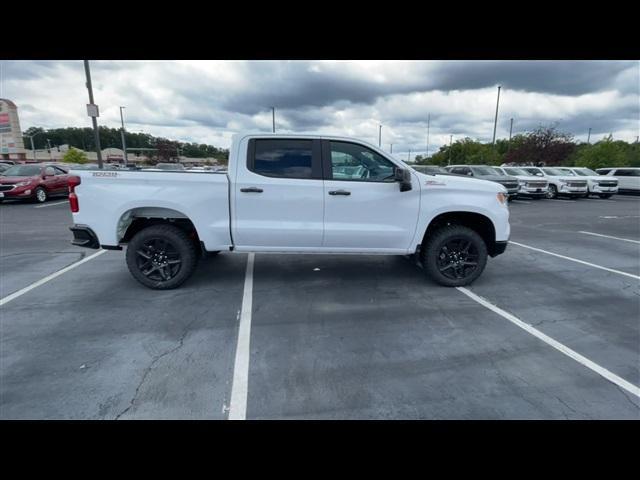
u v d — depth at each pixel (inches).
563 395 101.3
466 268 185.5
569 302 168.6
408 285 188.5
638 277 207.2
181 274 176.1
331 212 171.9
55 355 118.0
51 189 546.0
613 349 126.3
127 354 119.2
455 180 180.2
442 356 120.9
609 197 762.2
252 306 159.8
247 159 169.5
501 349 125.6
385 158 175.3
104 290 177.3
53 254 247.8
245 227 170.2
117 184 166.9
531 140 1290.6
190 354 119.8
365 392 101.8
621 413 94.5
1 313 149.6
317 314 152.5
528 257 253.1
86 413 92.0
